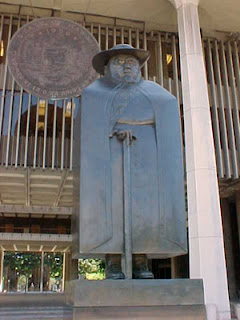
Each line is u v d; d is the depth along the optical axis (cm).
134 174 204
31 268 2838
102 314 165
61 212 2156
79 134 209
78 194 200
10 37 1473
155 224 200
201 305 174
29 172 1398
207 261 1030
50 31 1360
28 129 1366
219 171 1469
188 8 1328
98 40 1539
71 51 1354
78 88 1330
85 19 1552
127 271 188
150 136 212
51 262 2862
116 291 169
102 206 194
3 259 2797
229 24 1605
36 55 1345
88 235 189
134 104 216
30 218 2378
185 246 203
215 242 1050
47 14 1528
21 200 1923
